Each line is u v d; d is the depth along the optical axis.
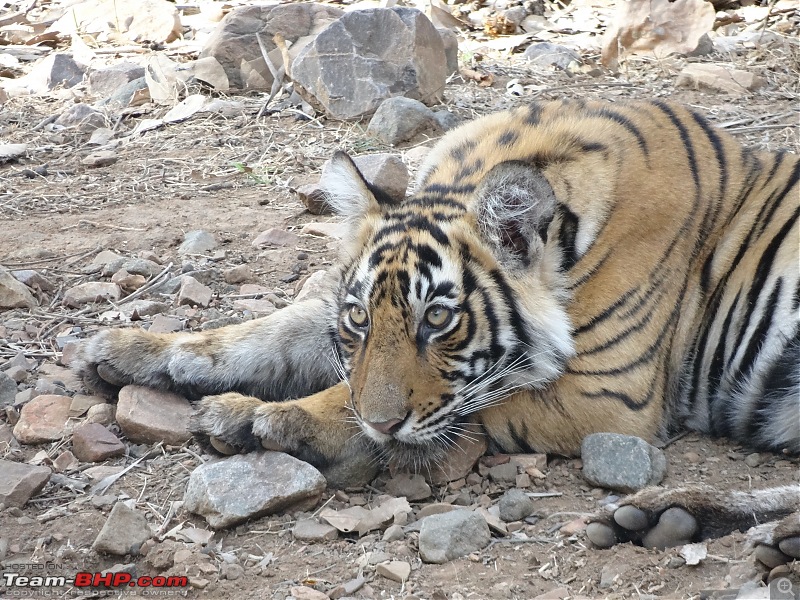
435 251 7.33
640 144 8.37
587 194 7.89
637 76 18.30
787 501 6.53
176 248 12.23
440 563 6.60
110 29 23.62
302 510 7.24
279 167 14.79
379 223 7.88
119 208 13.64
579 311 7.77
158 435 8.14
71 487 7.58
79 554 6.82
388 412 7.04
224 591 6.42
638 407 7.88
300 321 8.93
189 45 22.20
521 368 7.68
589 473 7.49
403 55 16.28
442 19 22.31
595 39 21.00
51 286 11.16
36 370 9.39
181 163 15.17
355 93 16.17
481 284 7.41
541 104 9.12
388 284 7.25
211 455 7.77
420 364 7.21
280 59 18.16
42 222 13.13
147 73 18.20
